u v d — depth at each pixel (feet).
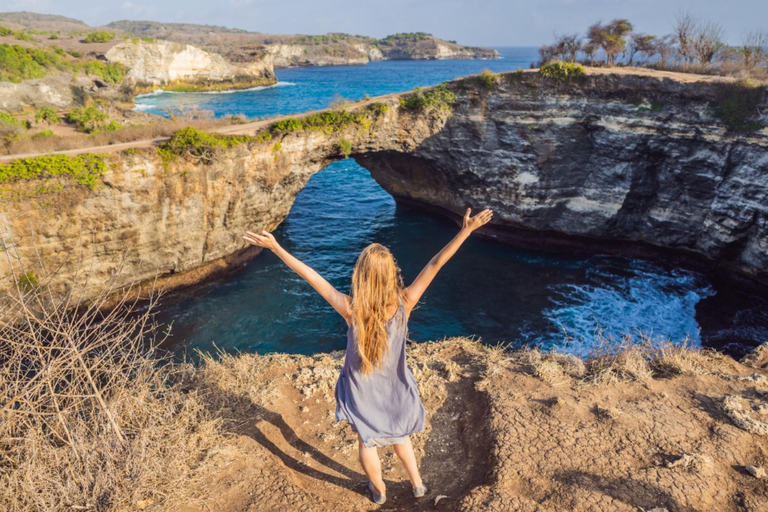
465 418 16.93
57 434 12.51
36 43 311.88
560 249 98.07
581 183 93.09
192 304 74.38
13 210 59.26
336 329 67.97
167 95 340.80
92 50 346.33
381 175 116.57
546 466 13.38
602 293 78.84
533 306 74.84
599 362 19.75
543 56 115.44
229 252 83.56
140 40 344.08
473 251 96.22
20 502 11.25
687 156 81.30
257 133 80.07
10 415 11.93
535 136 90.94
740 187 76.54
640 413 15.84
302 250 93.71
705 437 14.52
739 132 75.25
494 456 13.98
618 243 94.84
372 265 10.31
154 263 74.13
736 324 69.77
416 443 15.93
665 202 86.94
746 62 97.14
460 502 11.94
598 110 86.53
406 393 11.68
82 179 62.69
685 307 74.43
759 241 75.92
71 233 64.23
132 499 11.89
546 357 20.53
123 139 79.51
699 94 78.18
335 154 90.84
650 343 20.92
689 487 12.32
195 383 17.84
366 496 13.38
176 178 71.41
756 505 11.88
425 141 96.68
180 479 12.68
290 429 16.42
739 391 17.29
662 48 109.81
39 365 12.80
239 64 399.65
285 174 84.58
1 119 146.51
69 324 12.77
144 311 71.67
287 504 12.36
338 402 11.89
